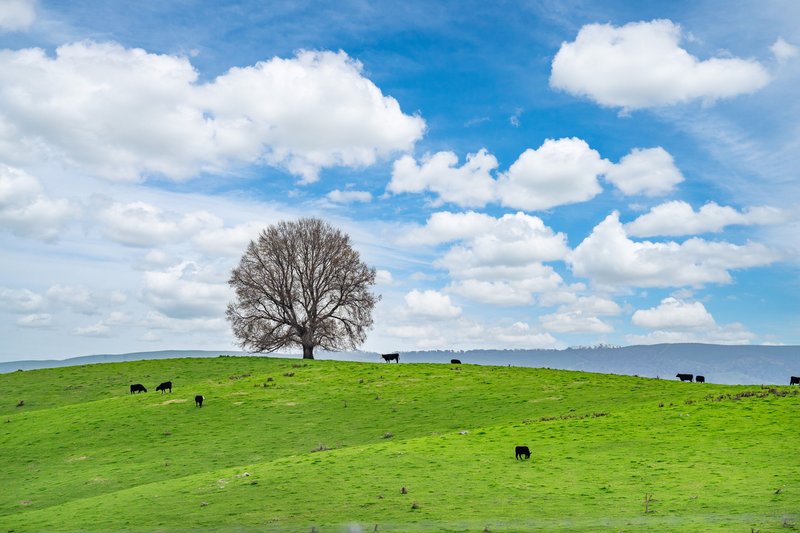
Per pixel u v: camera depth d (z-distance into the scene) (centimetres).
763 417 4500
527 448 3916
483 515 2803
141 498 3472
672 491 3050
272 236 9756
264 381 7412
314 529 2667
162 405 6406
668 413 4881
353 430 5331
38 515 3338
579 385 6831
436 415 5712
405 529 2617
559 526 2578
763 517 2538
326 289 9781
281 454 4659
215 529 2769
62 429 5694
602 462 3725
